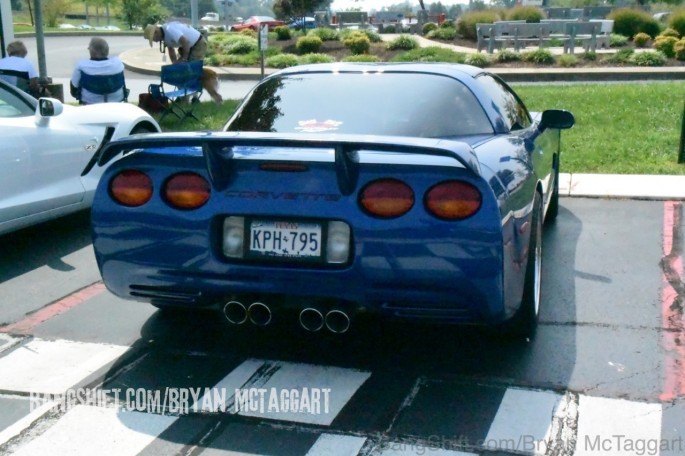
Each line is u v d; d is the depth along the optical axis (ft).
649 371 12.41
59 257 19.52
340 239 11.39
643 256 18.40
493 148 12.83
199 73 40.40
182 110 38.65
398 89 14.16
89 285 17.37
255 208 11.57
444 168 11.00
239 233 11.78
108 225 12.44
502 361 12.89
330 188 11.34
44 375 12.77
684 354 13.02
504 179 11.85
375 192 11.18
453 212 10.98
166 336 14.26
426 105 13.71
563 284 16.58
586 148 30.58
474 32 92.32
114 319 15.17
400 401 11.64
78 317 15.31
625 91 46.01
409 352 13.32
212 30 143.54
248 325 14.66
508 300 11.69
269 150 12.03
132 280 12.66
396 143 10.45
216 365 13.03
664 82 55.88
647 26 87.71
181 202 11.95
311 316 11.94
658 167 27.30
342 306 11.73
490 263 11.01
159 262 12.23
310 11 114.01
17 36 129.80
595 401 11.48
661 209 22.61
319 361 13.08
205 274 12.01
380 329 14.29
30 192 19.04
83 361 13.28
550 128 18.13
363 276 11.30
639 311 15.01
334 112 13.76
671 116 36.78
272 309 12.17
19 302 16.26
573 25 71.56
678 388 11.82
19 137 18.65
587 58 68.54
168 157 11.96
